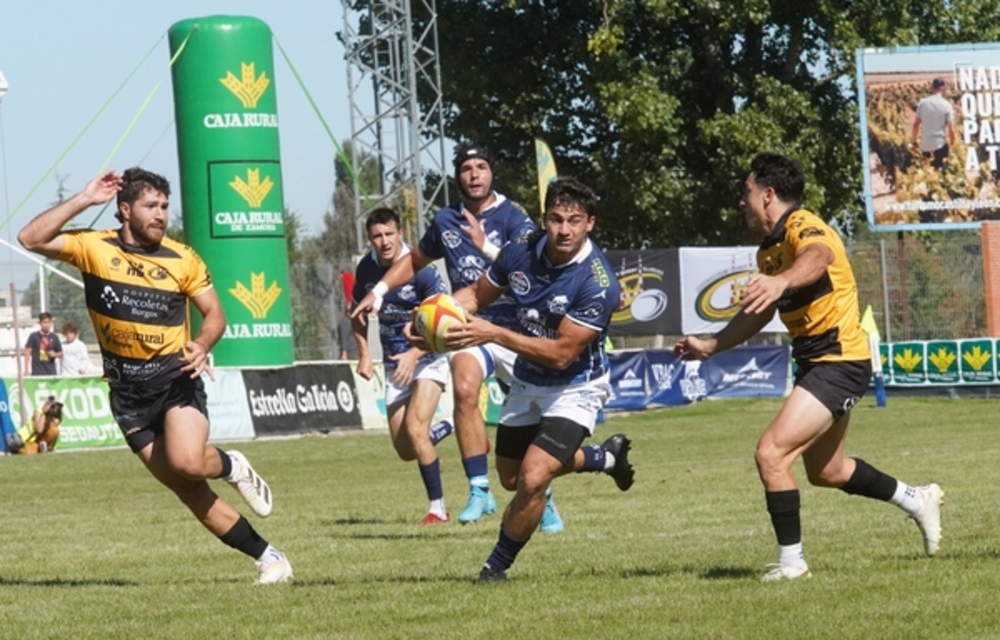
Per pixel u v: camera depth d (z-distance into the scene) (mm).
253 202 51781
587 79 73375
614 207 73438
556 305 13070
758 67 74375
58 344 46938
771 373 58812
